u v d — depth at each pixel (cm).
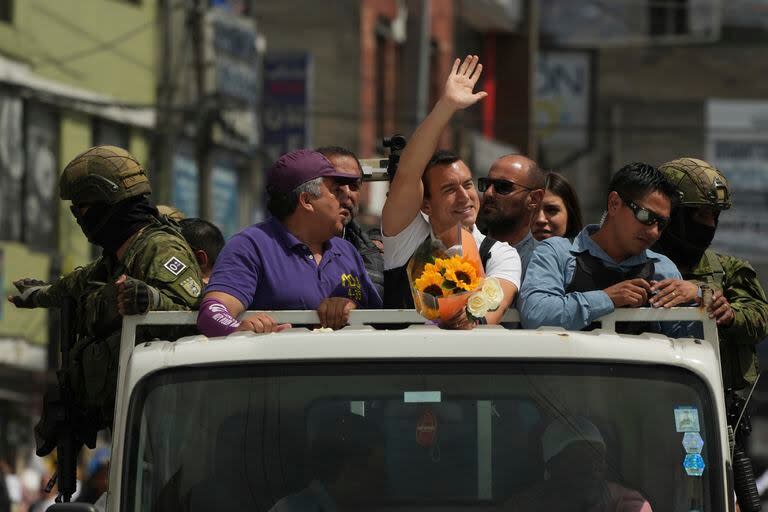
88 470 4491
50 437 1652
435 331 1403
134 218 1697
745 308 1759
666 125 14862
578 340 1405
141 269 1652
